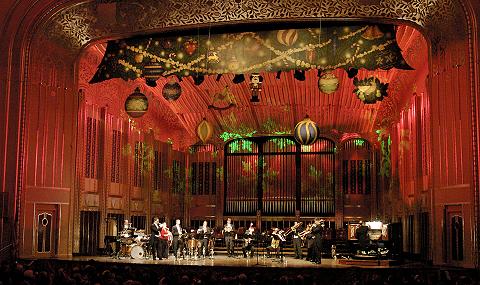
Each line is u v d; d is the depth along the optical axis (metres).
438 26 15.70
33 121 17.20
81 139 19.05
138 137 22.80
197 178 25.67
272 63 17.17
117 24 17.53
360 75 20.53
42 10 16.91
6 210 16.31
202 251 19.52
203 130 16.98
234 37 17.44
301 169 24.84
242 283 9.12
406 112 20.50
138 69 17.98
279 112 23.86
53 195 17.62
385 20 16.27
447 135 15.52
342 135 24.58
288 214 24.73
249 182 25.20
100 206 20.06
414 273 14.18
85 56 19.41
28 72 17.02
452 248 15.16
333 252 19.70
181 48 17.77
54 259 16.09
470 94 14.49
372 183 24.22
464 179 14.68
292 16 16.47
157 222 17.88
